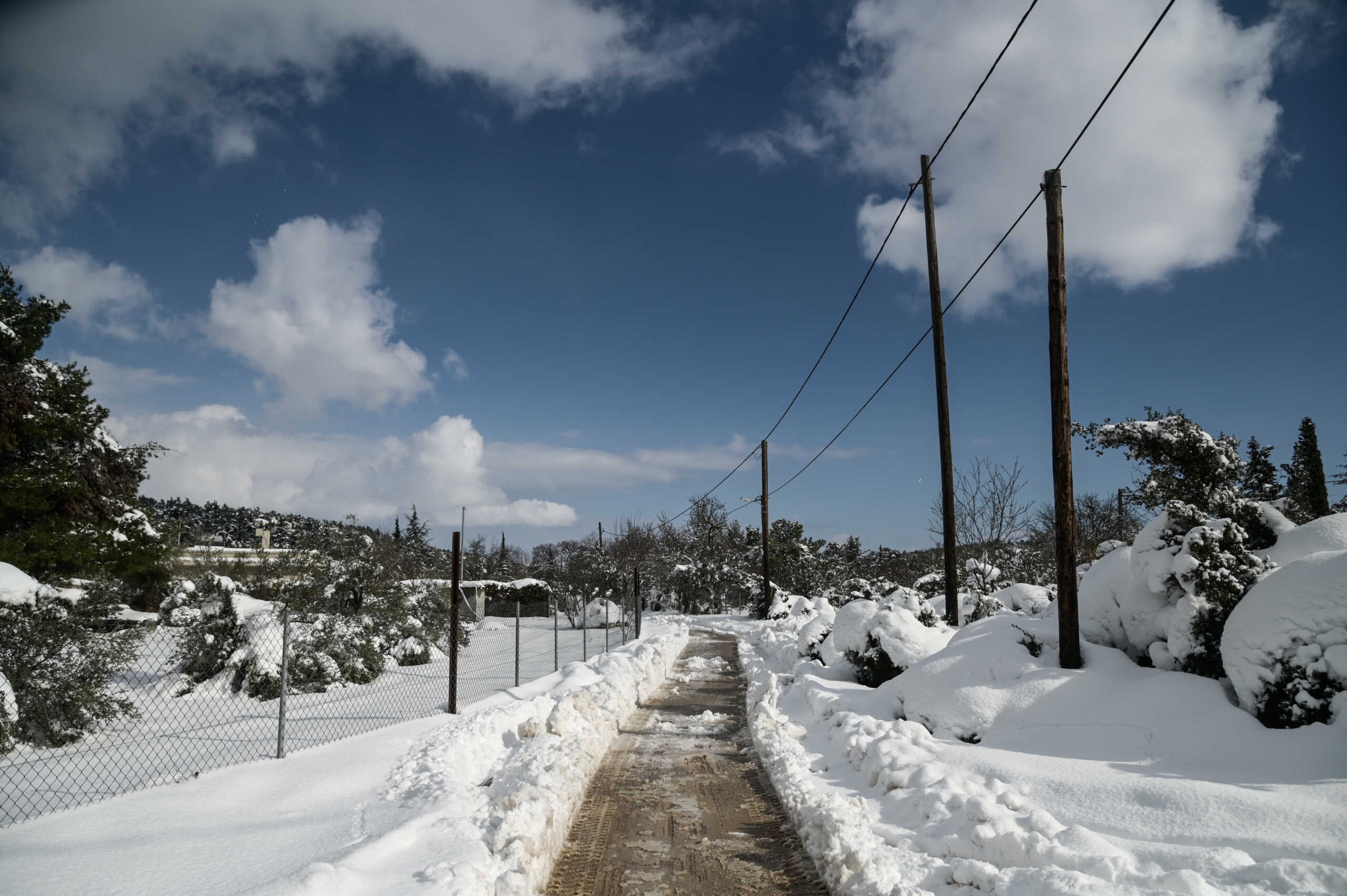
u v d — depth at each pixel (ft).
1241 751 21.34
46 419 55.47
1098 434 35.01
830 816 18.08
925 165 52.34
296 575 52.08
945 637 39.78
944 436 49.80
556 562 241.35
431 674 53.52
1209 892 12.85
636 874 17.20
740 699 44.55
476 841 16.34
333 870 13.70
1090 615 32.53
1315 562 23.04
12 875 14.25
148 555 65.05
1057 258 32.30
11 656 28.53
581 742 25.73
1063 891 12.81
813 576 138.21
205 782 21.90
